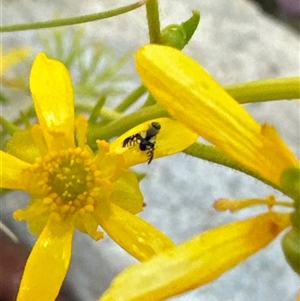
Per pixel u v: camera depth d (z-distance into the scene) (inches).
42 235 1.8
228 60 5.0
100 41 4.1
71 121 1.9
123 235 1.8
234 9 5.3
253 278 4.2
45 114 1.9
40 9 4.7
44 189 1.8
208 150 1.8
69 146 1.9
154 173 4.3
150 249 1.8
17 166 1.8
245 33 5.2
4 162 1.8
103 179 1.8
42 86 1.8
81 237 4.0
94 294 3.9
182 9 5.0
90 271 4.0
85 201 1.8
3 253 3.5
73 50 3.3
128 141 1.8
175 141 1.8
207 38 5.0
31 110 2.8
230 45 5.1
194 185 4.3
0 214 3.9
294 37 5.6
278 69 5.1
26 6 4.7
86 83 3.2
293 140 4.8
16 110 3.7
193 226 4.2
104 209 1.8
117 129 1.9
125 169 1.9
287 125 4.8
